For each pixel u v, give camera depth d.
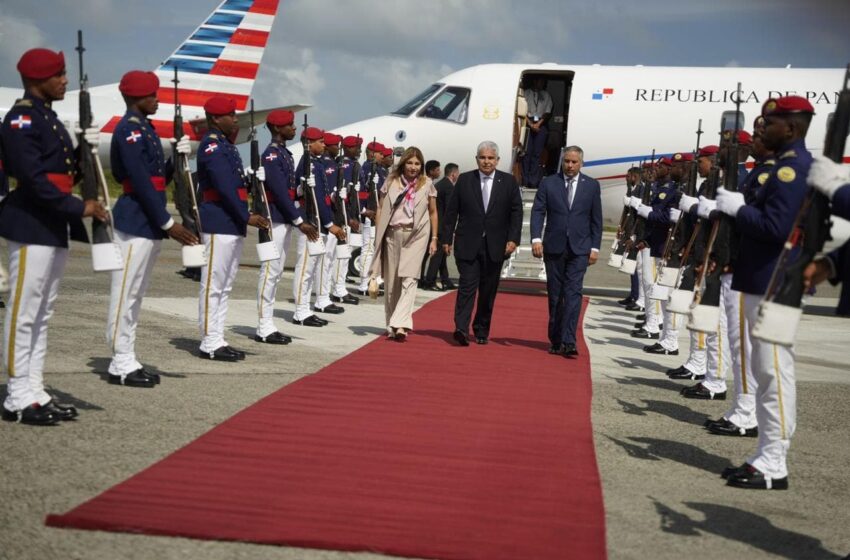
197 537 3.79
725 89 16.70
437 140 17.33
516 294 15.08
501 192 9.50
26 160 5.25
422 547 3.79
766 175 5.48
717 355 7.52
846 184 3.86
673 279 9.05
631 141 16.84
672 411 6.99
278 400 6.39
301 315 10.27
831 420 6.96
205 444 5.18
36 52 5.35
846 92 4.00
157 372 7.12
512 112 17.09
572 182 9.33
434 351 9.00
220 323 7.83
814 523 4.52
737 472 5.11
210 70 24.31
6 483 4.37
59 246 5.48
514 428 6.05
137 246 6.50
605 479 5.05
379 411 6.27
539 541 3.94
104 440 5.18
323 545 3.76
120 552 3.62
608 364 9.07
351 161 13.30
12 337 5.44
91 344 8.05
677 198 10.43
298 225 8.88
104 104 24.80
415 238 9.44
